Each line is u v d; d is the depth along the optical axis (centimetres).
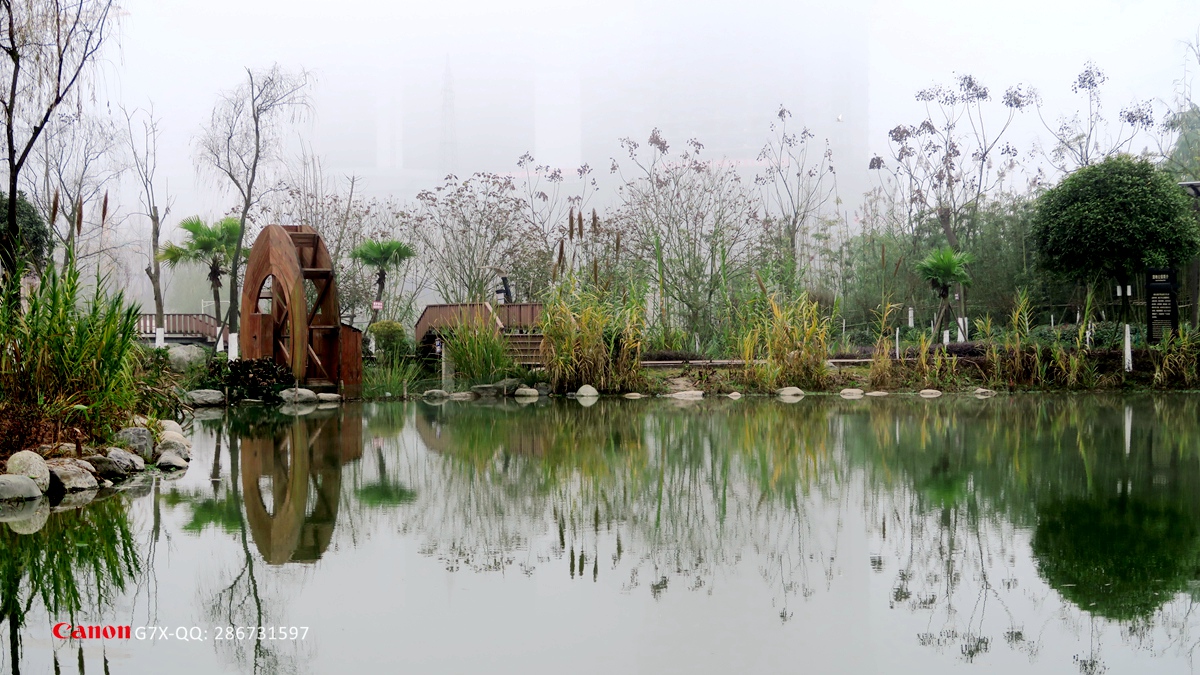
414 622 295
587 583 340
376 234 2250
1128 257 1541
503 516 471
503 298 2189
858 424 942
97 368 663
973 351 1606
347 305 2084
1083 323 1506
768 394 1442
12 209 895
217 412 1188
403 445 800
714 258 1958
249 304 1431
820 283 2219
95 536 427
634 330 1516
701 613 302
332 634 284
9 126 900
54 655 271
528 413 1148
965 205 2194
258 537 424
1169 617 293
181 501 521
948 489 537
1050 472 595
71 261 708
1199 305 1695
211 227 2119
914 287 2148
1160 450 699
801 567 360
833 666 251
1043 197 1697
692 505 498
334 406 1298
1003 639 273
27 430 602
